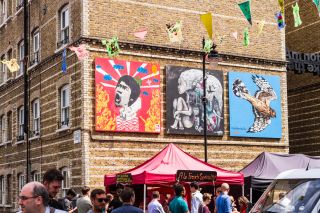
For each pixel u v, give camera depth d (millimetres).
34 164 24438
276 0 24906
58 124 22156
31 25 25375
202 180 15828
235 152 22969
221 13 23438
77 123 20453
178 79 21969
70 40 21266
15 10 27953
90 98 20219
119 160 20422
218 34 23234
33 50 25281
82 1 20484
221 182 16547
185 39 22406
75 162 20484
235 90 23156
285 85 24625
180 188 13227
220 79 22891
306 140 28547
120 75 20750
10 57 28750
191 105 22141
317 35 28172
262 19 24406
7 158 28406
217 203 14242
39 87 24219
